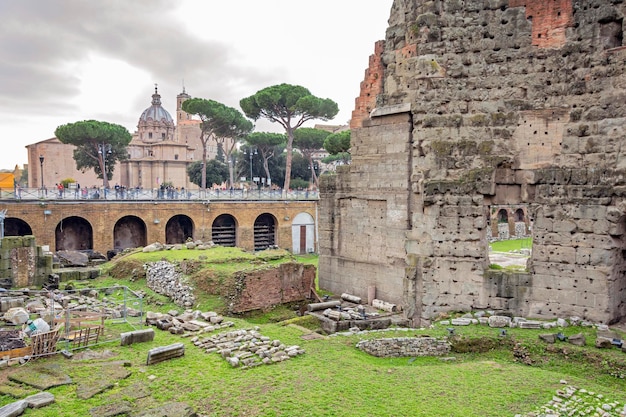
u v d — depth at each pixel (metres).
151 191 67.88
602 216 22.91
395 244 30.03
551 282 24.03
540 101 24.97
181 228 67.69
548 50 24.78
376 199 31.33
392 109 29.44
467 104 26.33
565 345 20.73
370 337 21.84
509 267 27.44
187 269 33.28
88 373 17.03
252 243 68.00
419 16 27.22
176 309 28.53
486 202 25.59
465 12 26.36
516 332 22.28
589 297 23.20
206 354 19.30
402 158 29.45
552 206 24.14
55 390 15.71
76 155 100.81
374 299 31.11
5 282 31.19
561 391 16.12
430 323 25.89
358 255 33.00
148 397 15.42
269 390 15.95
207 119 87.75
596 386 16.89
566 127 24.31
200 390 15.94
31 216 51.81
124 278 36.31
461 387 16.55
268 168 115.31
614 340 20.28
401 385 16.67
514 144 25.50
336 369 17.95
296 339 21.53
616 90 22.97
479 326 23.38
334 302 30.27
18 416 13.94
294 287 32.25
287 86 81.69
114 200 57.41
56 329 19.59
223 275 30.84
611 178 22.81
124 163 126.12
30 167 120.94
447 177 26.14
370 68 33.25
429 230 26.20
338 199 34.25
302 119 84.06
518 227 66.06
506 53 25.66
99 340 20.66
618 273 23.25
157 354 18.25
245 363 18.16
